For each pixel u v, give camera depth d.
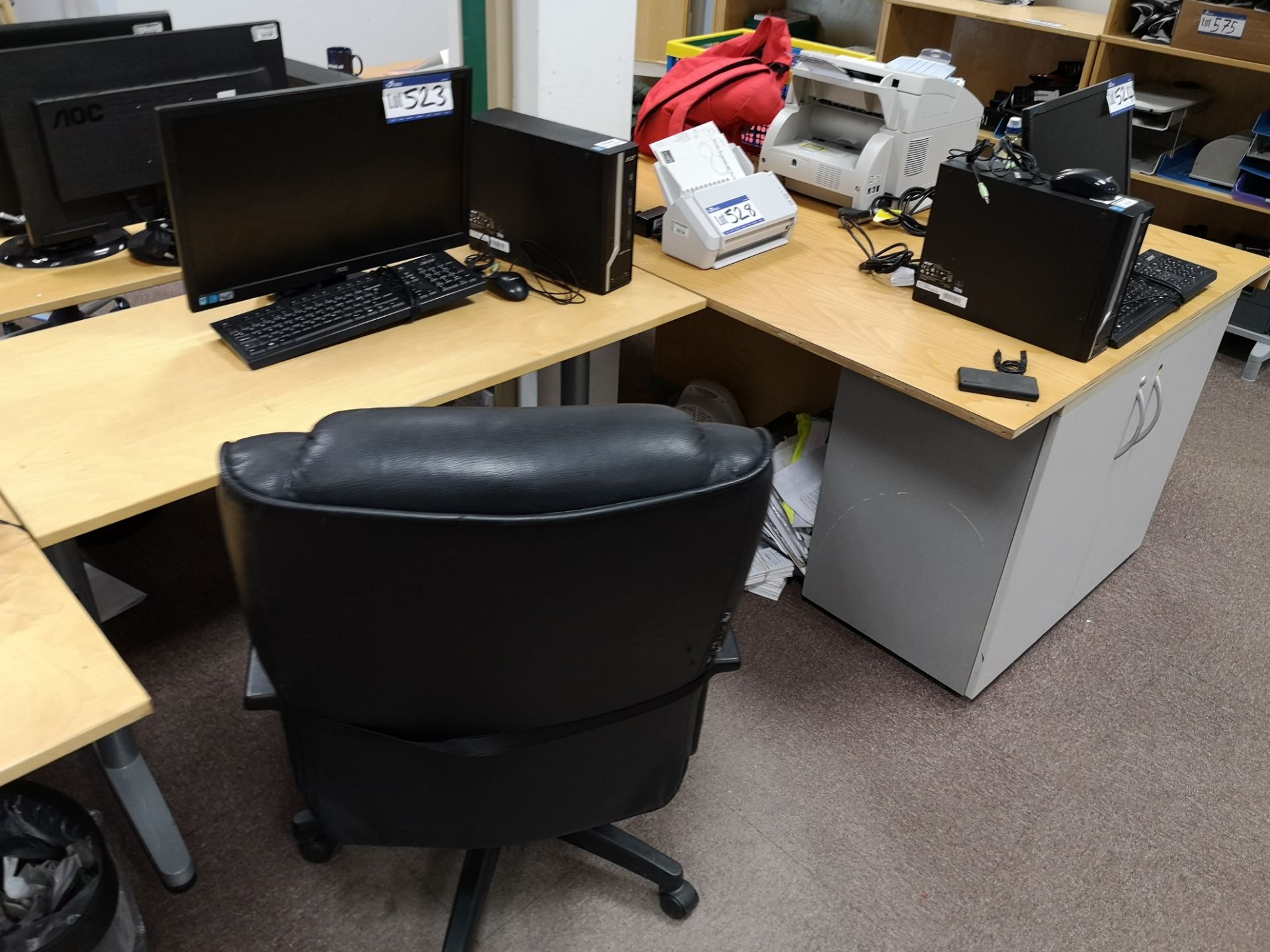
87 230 1.91
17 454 1.37
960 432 1.77
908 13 3.60
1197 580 2.42
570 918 1.59
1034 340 1.77
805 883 1.66
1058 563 2.02
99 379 1.57
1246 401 3.19
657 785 1.28
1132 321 1.81
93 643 1.08
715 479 0.88
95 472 1.34
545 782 1.17
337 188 1.73
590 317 1.85
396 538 0.84
